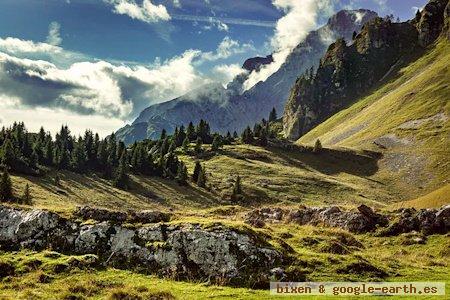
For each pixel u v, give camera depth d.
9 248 32.59
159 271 29.94
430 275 31.59
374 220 50.38
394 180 195.12
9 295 23.89
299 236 38.28
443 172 187.75
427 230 46.59
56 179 133.38
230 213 58.34
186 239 31.33
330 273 30.06
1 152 138.88
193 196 146.38
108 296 24.28
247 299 24.86
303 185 170.38
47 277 27.16
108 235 32.66
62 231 33.12
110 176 158.25
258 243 31.47
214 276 29.23
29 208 35.41
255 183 166.62
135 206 124.50
